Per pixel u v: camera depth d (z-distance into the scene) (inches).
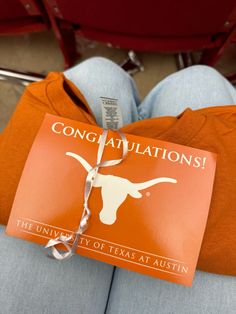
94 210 15.2
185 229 15.1
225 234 16.7
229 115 19.8
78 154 15.7
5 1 29.1
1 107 44.5
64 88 20.6
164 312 18.4
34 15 32.5
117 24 28.4
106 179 15.3
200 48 34.7
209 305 18.2
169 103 26.3
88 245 15.2
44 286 18.5
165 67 47.2
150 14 24.3
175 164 15.5
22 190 15.6
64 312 18.4
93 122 18.3
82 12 26.0
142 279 19.7
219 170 17.3
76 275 19.4
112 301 20.4
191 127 17.6
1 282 18.1
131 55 46.0
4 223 18.0
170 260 15.0
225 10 22.7
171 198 15.2
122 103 26.4
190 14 23.7
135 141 15.8
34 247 19.3
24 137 18.0
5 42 47.7
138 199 15.2
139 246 15.1
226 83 28.6
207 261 16.9
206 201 15.2
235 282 18.7
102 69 26.8
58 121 16.1
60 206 15.4
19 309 17.7
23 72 45.0
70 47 41.9
